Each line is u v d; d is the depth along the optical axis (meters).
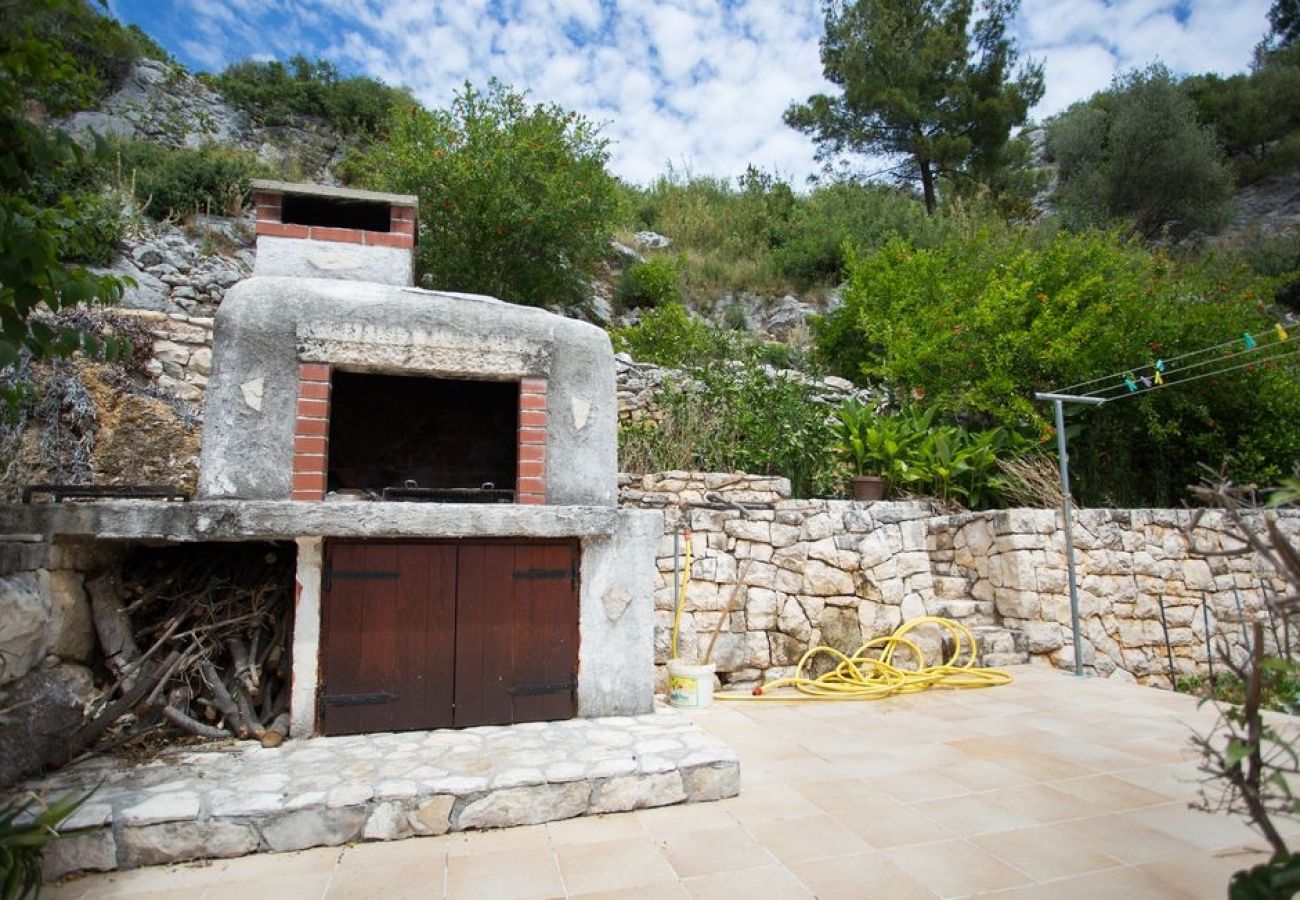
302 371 4.43
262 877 2.84
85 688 3.89
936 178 21.44
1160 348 9.12
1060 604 7.21
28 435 6.30
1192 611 7.90
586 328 5.15
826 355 12.38
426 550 4.27
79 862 2.85
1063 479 7.11
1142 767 4.10
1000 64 20.27
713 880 2.81
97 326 7.11
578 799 3.42
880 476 8.48
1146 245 18.97
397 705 4.14
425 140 10.77
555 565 4.50
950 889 2.73
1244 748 1.71
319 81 19.73
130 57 15.89
